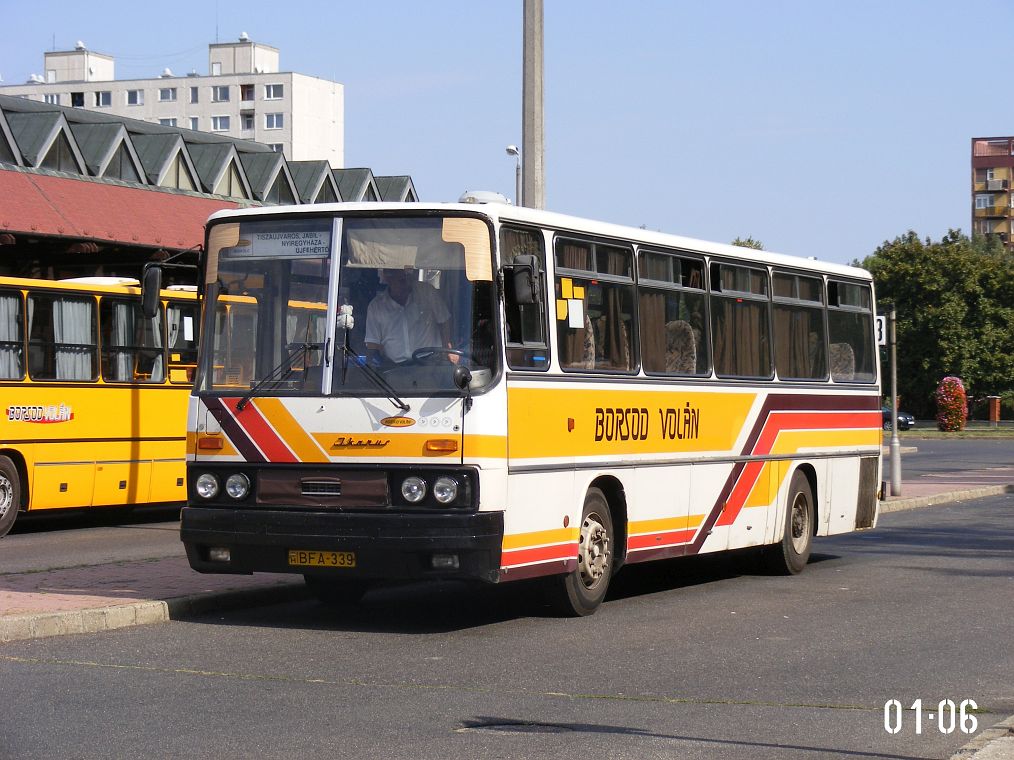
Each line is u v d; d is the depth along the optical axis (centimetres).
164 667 1057
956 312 9219
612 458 1390
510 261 1259
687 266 1568
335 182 5447
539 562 1269
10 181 3656
